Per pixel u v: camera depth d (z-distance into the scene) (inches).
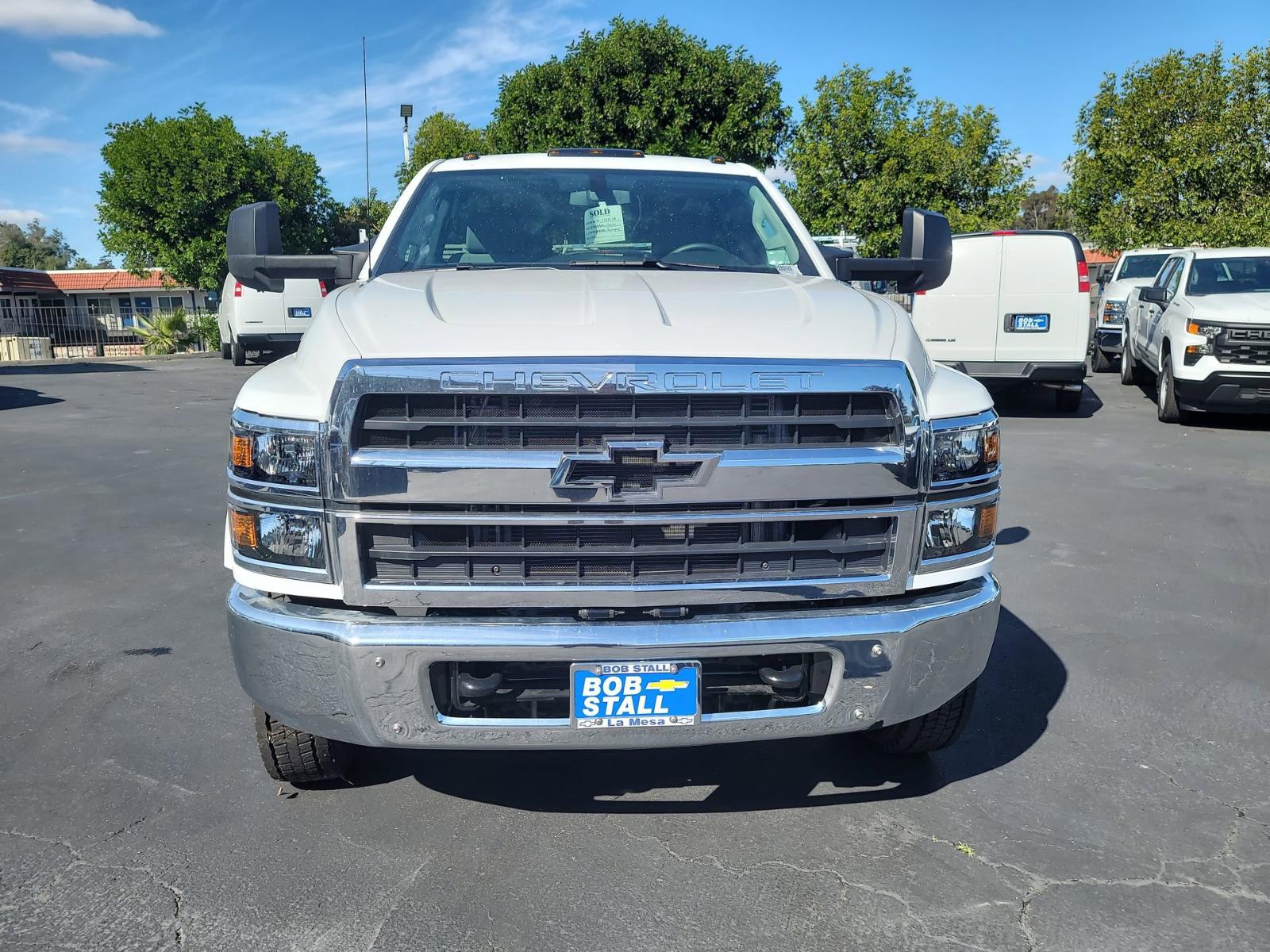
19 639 183.8
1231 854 117.1
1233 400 413.7
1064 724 151.9
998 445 113.3
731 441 101.7
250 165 1278.3
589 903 107.2
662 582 102.9
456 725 104.0
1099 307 694.5
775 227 162.4
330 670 102.4
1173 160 858.8
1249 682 166.9
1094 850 118.0
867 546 106.3
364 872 112.7
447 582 101.5
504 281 129.3
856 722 108.7
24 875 111.4
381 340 102.5
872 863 115.0
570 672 102.0
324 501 100.9
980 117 926.4
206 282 1298.0
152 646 180.7
